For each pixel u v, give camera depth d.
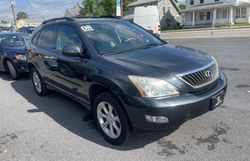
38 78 6.71
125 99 3.61
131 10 59.56
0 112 5.88
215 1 49.56
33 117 5.43
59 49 5.43
